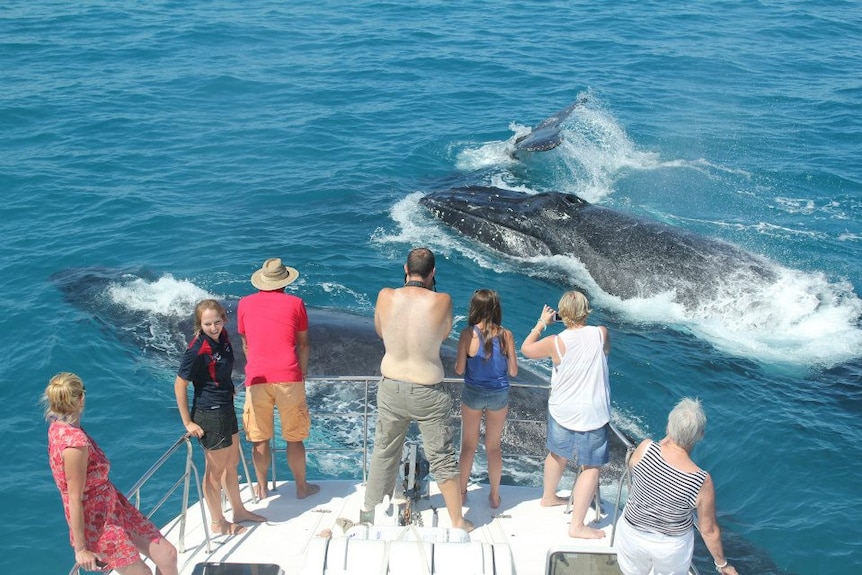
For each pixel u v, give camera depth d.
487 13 37.09
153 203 20.33
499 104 27.38
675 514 6.63
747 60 32.19
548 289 17.66
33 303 16.20
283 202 20.73
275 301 8.45
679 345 15.87
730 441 13.26
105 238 18.69
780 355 15.55
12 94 26.45
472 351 8.02
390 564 6.48
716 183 22.48
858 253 19.02
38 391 13.88
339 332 14.80
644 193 21.91
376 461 7.82
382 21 35.47
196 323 7.76
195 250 18.31
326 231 19.39
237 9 36.47
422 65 30.56
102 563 6.73
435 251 18.84
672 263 17.77
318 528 8.33
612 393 14.38
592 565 7.30
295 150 23.70
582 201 19.64
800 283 17.30
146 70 29.17
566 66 30.97
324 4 37.78
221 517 8.19
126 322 15.72
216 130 24.77
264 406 8.52
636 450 6.88
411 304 7.43
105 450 12.66
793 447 13.06
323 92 27.89
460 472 8.53
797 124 26.55
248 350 8.53
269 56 31.05
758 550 11.06
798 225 20.31
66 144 23.38
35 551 10.82
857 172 23.31
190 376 7.75
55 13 34.62
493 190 20.73
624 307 17.23
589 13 37.50
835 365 15.23
